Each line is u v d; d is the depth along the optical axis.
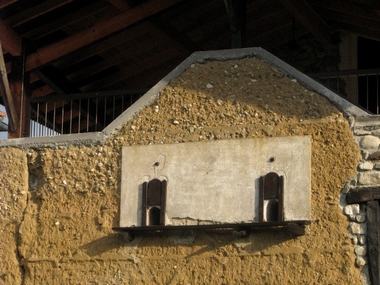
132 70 20.83
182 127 16.00
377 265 14.91
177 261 15.63
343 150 15.41
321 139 15.50
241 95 15.91
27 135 17.84
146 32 19.56
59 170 16.44
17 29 18.64
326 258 15.10
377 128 15.39
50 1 18.33
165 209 15.72
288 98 15.75
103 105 21.06
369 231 15.05
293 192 15.34
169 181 15.84
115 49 20.06
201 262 15.53
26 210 16.45
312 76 16.45
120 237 15.93
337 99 15.61
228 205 15.52
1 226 16.50
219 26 20.30
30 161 16.64
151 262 15.73
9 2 17.86
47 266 16.16
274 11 20.36
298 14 19.52
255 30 20.77
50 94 20.59
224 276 15.39
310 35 20.75
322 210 15.25
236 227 15.34
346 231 15.13
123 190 16.02
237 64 16.06
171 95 16.19
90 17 19.11
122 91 17.38
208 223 15.53
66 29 19.36
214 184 15.65
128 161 16.09
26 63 18.67
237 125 15.79
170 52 20.39
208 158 15.76
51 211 16.34
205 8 19.62
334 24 20.36
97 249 15.99
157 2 18.38
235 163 15.65
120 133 16.27
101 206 16.09
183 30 20.33
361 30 20.28
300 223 15.08
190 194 15.70
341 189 15.28
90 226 16.09
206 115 15.95
